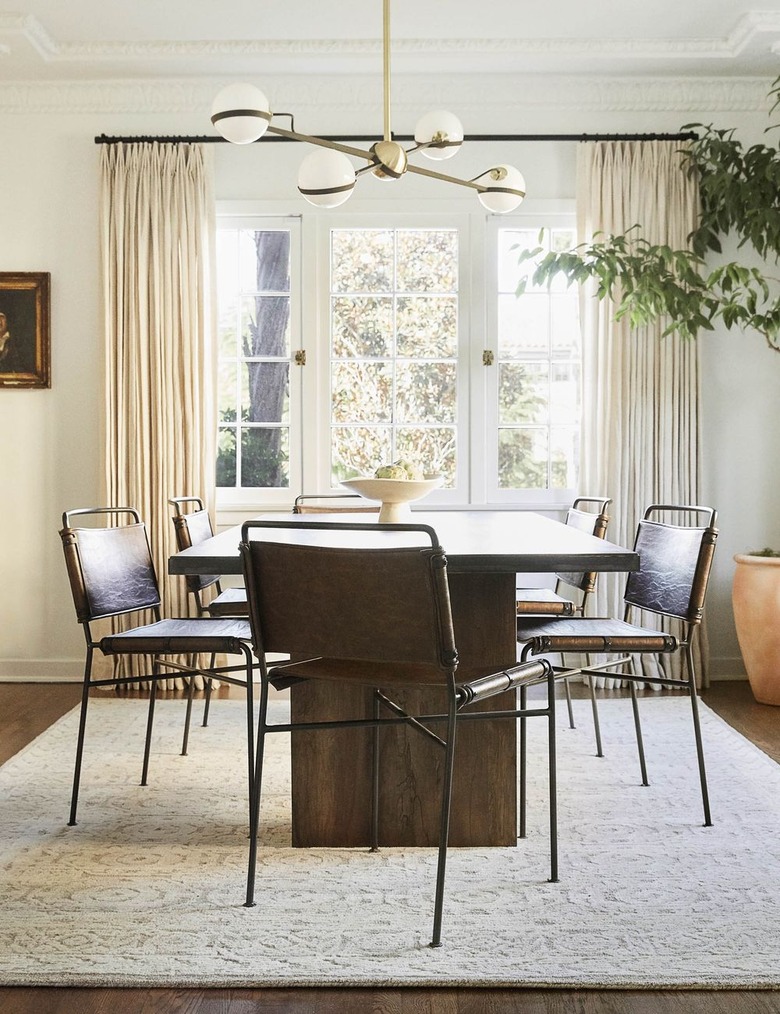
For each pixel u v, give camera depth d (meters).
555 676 2.64
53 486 4.76
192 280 4.61
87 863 2.41
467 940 1.99
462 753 2.51
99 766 3.26
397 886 2.26
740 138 4.72
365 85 4.68
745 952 1.95
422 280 4.81
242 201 4.73
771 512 4.78
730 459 4.77
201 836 2.60
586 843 2.54
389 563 1.95
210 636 2.57
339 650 2.04
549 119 4.71
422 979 1.83
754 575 4.20
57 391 4.74
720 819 2.72
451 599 2.46
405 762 2.51
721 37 4.34
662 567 2.87
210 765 3.27
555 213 4.73
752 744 3.53
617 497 4.62
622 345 4.62
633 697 3.06
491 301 4.79
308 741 2.52
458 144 3.06
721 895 2.22
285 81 4.67
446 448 4.85
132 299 4.61
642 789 2.99
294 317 4.80
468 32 4.28
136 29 4.23
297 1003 1.78
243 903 2.17
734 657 4.78
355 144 4.74
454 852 2.48
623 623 2.93
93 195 4.71
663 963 1.90
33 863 2.41
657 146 4.63
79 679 4.73
